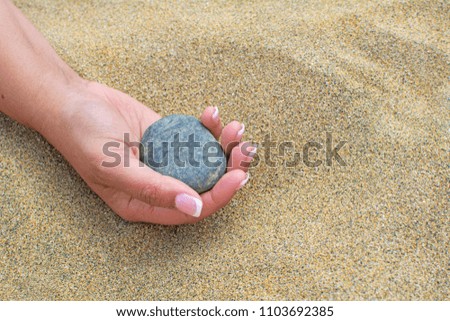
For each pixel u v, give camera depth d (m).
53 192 0.52
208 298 0.48
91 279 0.49
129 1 0.63
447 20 0.59
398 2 0.60
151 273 0.49
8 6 0.55
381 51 0.57
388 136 0.53
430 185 0.51
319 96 0.55
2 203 0.52
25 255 0.50
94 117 0.50
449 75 0.56
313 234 0.50
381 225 0.50
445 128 0.53
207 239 0.50
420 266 0.48
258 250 0.50
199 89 0.56
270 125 0.55
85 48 0.59
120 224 0.51
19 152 0.53
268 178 0.53
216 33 0.59
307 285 0.48
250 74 0.56
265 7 0.61
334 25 0.59
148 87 0.57
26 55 0.53
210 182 0.49
